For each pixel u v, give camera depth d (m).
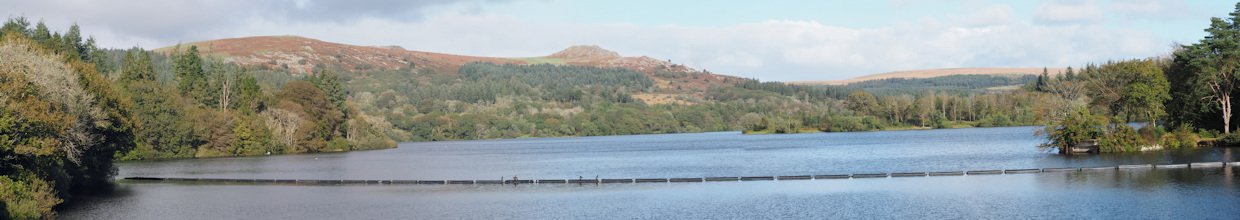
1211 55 99.75
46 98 55.09
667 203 57.22
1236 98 100.44
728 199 58.81
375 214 53.72
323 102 177.62
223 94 167.25
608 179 74.19
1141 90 98.31
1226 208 47.88
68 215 53.72
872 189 63.16
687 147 173.38
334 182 77.38
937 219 47.59
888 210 51.41
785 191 63.25
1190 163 72.88
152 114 135.38
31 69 54.41
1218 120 103.06
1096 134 96.06
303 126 164.75
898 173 74.19
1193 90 100.81
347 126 188.38
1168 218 45.53
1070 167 77.25
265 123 159.62
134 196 65.44
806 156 120.38
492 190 68.19
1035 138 157.12
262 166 110.88
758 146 167.00
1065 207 50.44
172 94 145.12
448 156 147.00
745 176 78.56
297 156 146.50
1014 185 62.62
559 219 50.41
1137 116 107.06
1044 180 65.38
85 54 172.62
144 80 143.38
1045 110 109.56
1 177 45.41
